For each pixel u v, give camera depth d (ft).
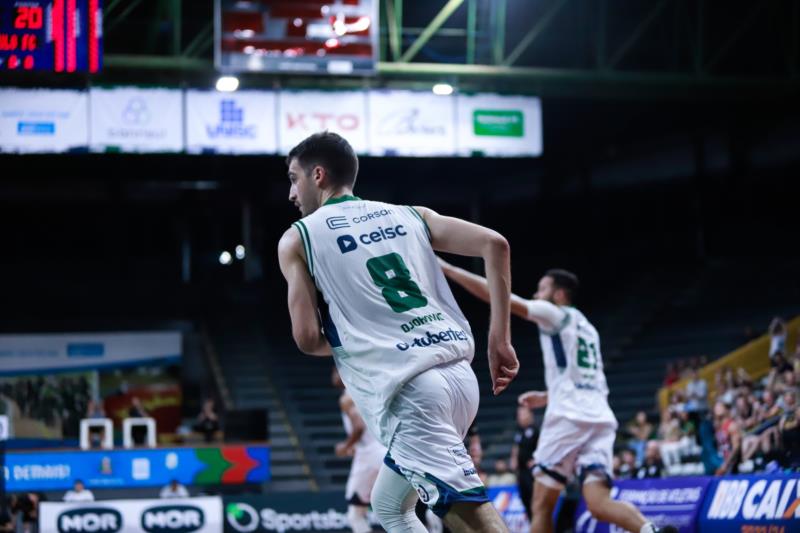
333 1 50.90
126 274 89.30
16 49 47.39
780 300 66.64
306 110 53.21
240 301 82.94
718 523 25.16
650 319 72.74
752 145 71.67
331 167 11.56
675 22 56.54
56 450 50.31
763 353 54.95
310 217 11.21
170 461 51.78
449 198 88.58
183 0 60.49
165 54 65.41
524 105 55.67
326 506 42.55
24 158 76.59
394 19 53.83
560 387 22.57
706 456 40.32
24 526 45.60
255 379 73.41
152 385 73.92
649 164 79.61
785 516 22.72
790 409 33.09
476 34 56.29
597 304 78.84
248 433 55.47
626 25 65.77
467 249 11.20
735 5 62.85
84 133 50.72
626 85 57.00
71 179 82.94
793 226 70.03
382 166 83.56
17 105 50.16
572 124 78.89
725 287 71.92
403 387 10.51
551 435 22.53
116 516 39.93
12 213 86.69
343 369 11.00
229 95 52.39
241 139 52.31
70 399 72.23
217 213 90.94
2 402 70.79
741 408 40.65
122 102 51.31
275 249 90.17
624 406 63.67
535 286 84.48
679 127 77.00
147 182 84.38
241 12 49.83
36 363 72.18
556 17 63.31
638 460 49.34
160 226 91.25
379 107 53.98
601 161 83.20
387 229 11.21
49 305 79.15
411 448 10.48
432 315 10.86
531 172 86.17
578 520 32.40
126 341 74.38
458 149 54.49
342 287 10.89
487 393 70.44
